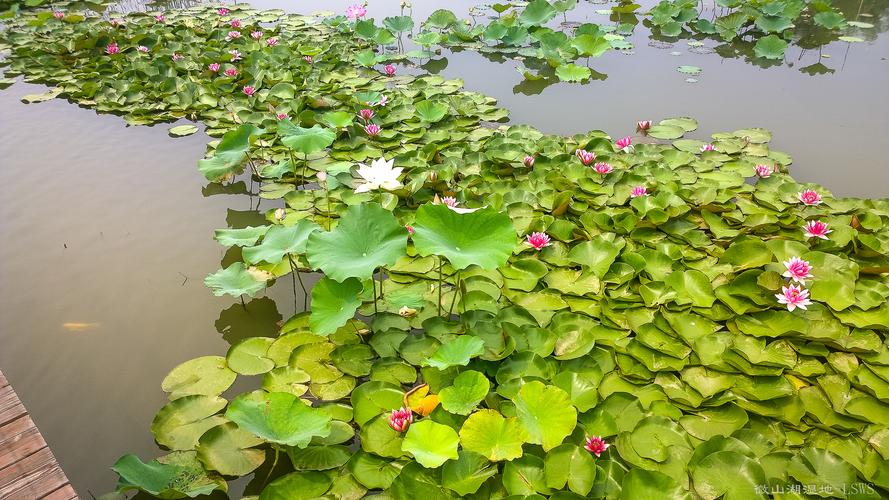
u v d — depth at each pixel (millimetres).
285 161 4191
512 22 7555
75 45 6812
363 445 2238
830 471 2084
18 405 2137
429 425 2184
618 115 5328
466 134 4824
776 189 3820
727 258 3139
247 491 2193
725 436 2256
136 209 3982
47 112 5484
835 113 5234
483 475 2084
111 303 3146
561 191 3885
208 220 3881
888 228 3385
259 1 9484
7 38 7391
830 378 2494
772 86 5910
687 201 3672
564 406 2215
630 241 3408
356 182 4039
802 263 2787
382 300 3041
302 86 5840
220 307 3135
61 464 2307
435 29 7766
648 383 2516
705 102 5562
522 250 3283
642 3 8930
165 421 2383
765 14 7141
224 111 5473
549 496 2035
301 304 3154
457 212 2568
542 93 5914
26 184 4254
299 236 2910
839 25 7090
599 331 2770
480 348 2381
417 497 2033
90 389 2635
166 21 8133
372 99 5145
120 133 5098
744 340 2648
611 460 2137
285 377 2578
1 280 3301
